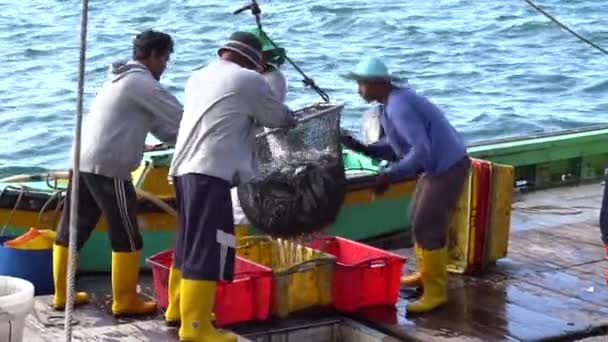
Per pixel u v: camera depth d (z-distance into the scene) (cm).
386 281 1368
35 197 1541
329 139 1285
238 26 5366
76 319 1320
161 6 6141
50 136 2964
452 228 1538
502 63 4453
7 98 3462
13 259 1456
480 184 1510
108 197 1288
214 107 1161
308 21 5556
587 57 4591
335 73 4059
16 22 5512
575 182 2139
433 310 1366
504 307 1386
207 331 1191
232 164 1163
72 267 943
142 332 1253
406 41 4997
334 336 1346
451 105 3641
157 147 1691
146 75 1278
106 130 1274
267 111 1188
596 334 1304
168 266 1380
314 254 1390
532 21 5512
